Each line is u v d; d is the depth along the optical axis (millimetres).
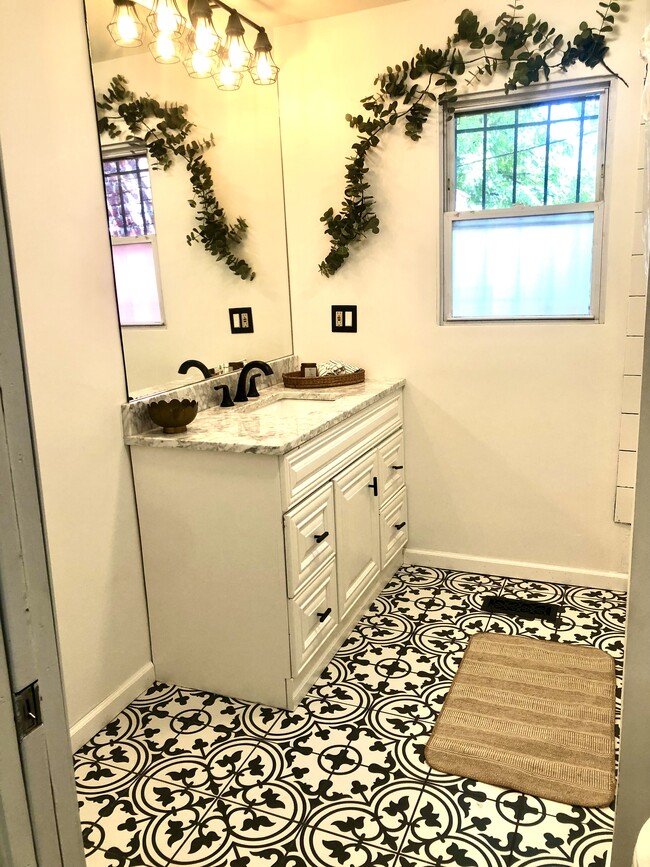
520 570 3000
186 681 2314
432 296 2885
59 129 1851
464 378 2914
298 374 2955
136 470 2188
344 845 1634
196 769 1911
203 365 2562
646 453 1107
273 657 2146
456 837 1643
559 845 1608
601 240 2625
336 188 2934
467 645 2480
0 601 652
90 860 1622
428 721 2076
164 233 2303
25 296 1773
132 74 2123
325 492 2289
